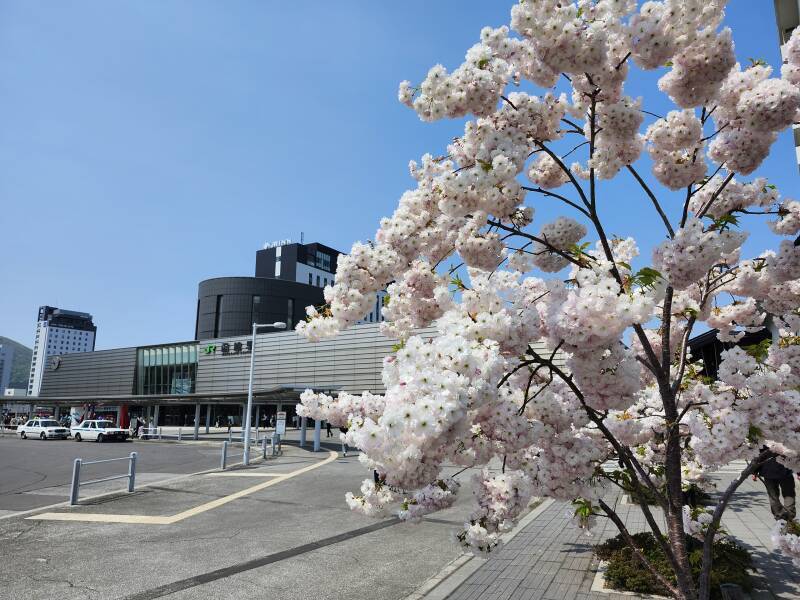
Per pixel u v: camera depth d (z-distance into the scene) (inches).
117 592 244.2
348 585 252.8
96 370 2878.9
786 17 498.9
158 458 933.8
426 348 84.5
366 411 115.4
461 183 106.3
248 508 456.1
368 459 105.8
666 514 131.3
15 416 2829.7
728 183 165.3
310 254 4601.4
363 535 357.4
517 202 110.0
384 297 133.9
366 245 124.1
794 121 122.5
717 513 129.1
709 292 166.1
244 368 2193.7
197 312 3570.4
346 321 124.0
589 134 147.9
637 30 112.6
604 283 89.5
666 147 144.6
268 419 2504.9
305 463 835.4
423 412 77.5
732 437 112.0
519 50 123.5
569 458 115.6
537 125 130.9
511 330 99.1
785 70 137.1
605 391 110.4
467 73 113.6
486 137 112.5
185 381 2501.2
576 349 102.6
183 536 355.6
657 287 95.0
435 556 304.2
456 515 412.2
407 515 109.8
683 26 111.3
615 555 248.5
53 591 245.4
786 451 118.5
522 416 109.4
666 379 139.0
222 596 239.5
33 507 464.1
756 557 274.8
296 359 2007.9
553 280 107.3
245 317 3388.3
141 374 2689.5
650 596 216.7
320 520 406.9
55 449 1144.8
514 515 111.7
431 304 132.4
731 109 136.5
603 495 124.6
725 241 104.4
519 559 285.1
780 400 113.3
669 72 130.2
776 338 156.6
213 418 2652.6
